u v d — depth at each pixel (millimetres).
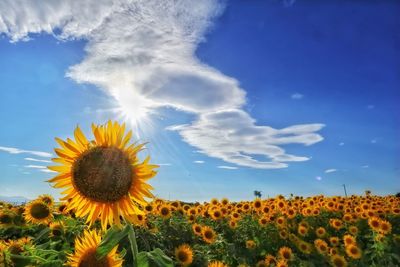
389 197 4672
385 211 3545
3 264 809
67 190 685
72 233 1348
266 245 2668
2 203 1869
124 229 659
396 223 3348
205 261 1816
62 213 1534
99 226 1444
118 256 735
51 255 910
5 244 966
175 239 2086
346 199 4539
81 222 1506
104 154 686
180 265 1677
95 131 698
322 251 2434
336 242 2660
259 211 3709
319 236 2957
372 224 2734
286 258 2244
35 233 1553
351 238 2639
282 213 3465
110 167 677
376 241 2518
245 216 3467
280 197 4176
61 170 688
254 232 2906
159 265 629
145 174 684
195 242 2164
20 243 1033
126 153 692
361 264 2330
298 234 3033
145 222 1870
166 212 2281
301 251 2516
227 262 2014
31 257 829
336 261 2266
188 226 2412
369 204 3697
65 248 1157
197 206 3434
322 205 4004
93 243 729
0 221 1527
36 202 1528
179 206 2943
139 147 699
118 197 674
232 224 2844
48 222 1557
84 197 682
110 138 699
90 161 682
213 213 2961
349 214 3396
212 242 2156
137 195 680
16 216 1556
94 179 675
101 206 683
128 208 679
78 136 698
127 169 681
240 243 2611
